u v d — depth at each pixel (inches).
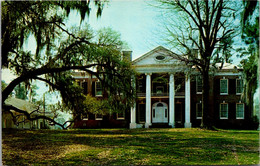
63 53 617.3
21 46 543.5
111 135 775.7
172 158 421.1
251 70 696.4
